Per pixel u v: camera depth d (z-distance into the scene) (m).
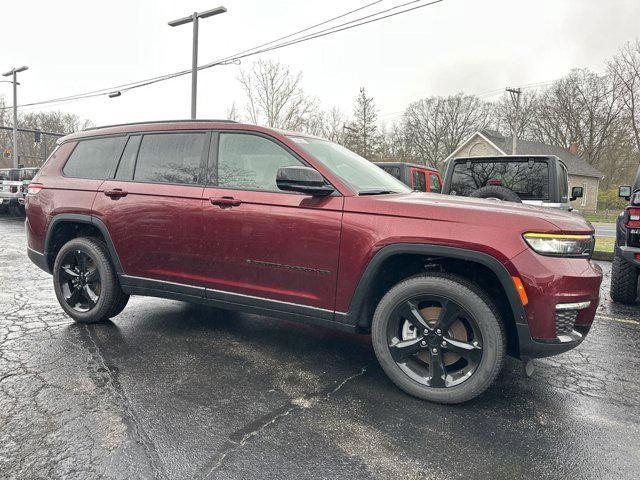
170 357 3.41
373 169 3.86
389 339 2.90
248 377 3.10
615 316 5.01
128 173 3.90
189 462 2.11
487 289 2.91
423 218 2.75
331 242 2.96
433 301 2.82
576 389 3.07
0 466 2.04
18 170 17.66
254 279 3.28
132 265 3.81
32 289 5.57
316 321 3.09
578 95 46.88
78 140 4.34
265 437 2.35
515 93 36.66
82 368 3.15
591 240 2.77
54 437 2.28
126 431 2.36
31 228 4.36
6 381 2.91
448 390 2.74
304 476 2.04
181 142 3.72
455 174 6.76
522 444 2.36
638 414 2.73
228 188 3.39
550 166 6.08
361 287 2.89
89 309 4.10
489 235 2.60
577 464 2.20
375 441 2.35
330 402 2.77
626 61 39.50
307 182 2.90
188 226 3.49
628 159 44.88
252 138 3.43
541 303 2.52
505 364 3.51
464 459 2.21
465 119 55.06
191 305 4.90
